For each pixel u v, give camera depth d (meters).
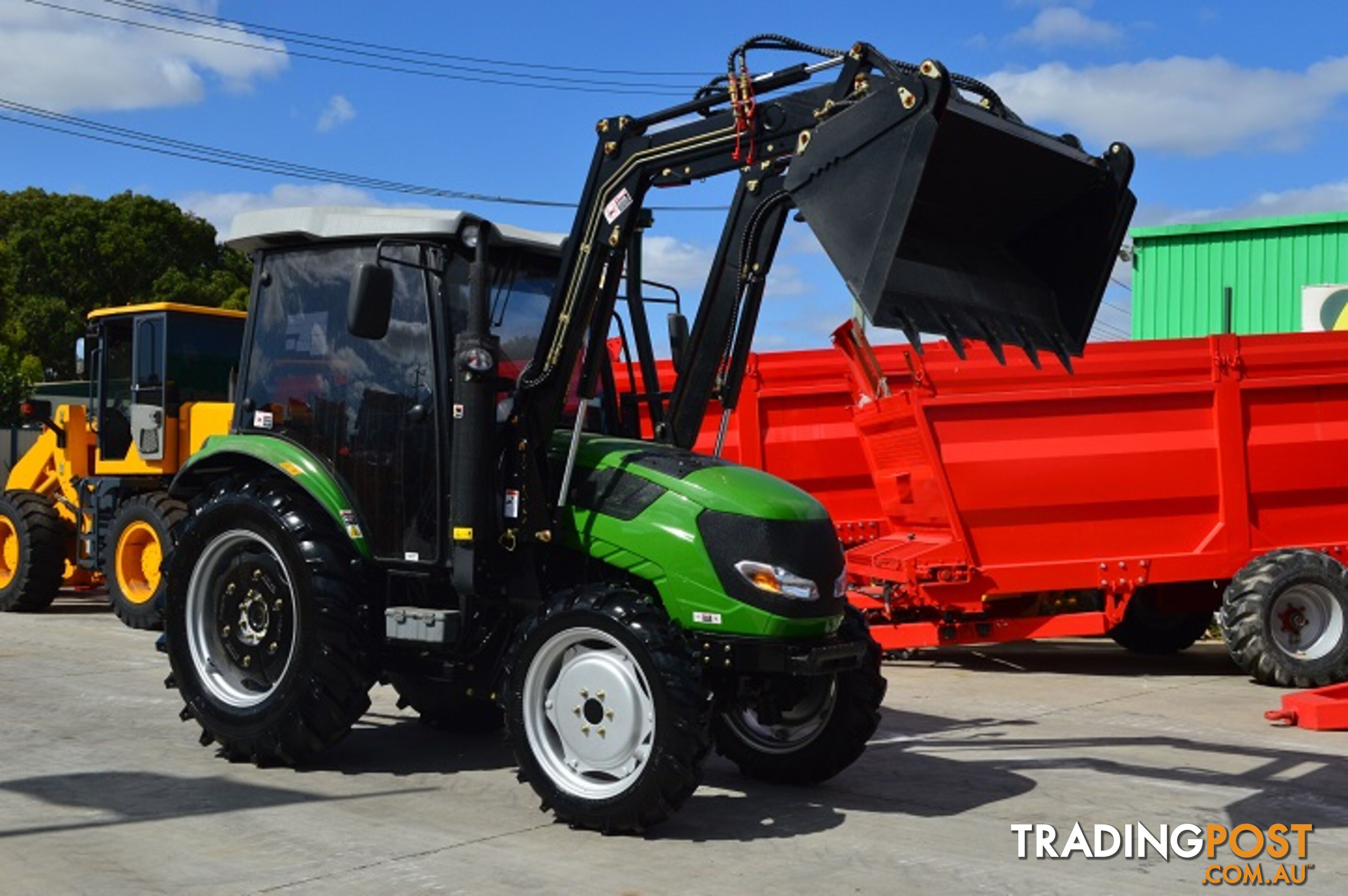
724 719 5.99
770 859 4.69
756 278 5.50
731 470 5.42
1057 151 5.30
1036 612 9.68
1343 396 9.30
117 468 12.21
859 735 5.71
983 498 9.28
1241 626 8.86
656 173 5.43
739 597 5.01
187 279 35.25
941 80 4.61
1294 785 5.93
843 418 10.93
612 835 4.96
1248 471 9.26
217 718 6.04
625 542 5.23
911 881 4.45
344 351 6.08
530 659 5.15
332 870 4.50
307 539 5.87
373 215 5.91
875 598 9.50
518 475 5.48
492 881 4.39
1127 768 6.25
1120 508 9.28
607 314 5.57
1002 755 6.58
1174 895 4.38
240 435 6.46
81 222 34.91
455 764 6.15
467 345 5.38
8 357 31.64
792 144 5.13
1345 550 9.30
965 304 5.13
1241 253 17.16
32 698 7.82
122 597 11.49
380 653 6.01
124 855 4.65
